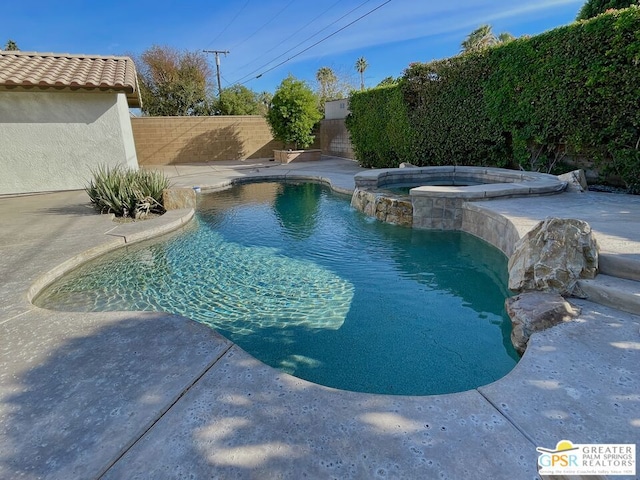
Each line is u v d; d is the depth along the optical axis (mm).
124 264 4996
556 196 6121
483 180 8422
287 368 2846
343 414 1852
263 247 5742
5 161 8828
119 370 2225
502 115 8484
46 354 2408
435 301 3896
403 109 11328
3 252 4699
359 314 3658
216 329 3418
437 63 10016
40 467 1586
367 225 6801
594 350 2293
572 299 2988
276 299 4008
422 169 8750
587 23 6387
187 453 1639
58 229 5781
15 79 8000
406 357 2949
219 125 18156
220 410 1889
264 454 1625
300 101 16141
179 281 4480
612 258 3078
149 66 26297
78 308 3801
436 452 1613
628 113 6086
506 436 1688
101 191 6805
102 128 9430
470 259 5023
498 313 3613
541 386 2000
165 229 6102
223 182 11266
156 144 17406
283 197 9758
